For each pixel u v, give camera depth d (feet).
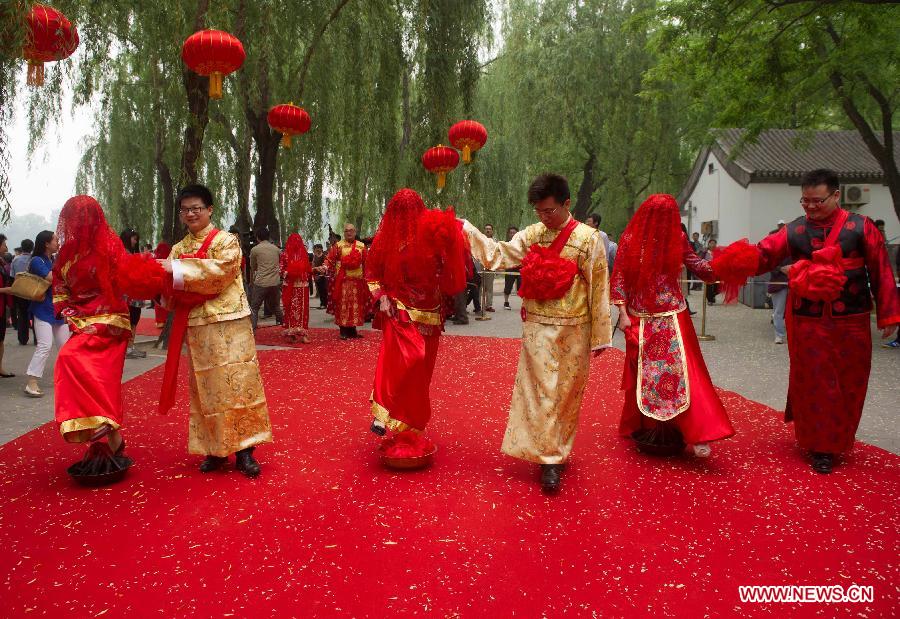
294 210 50.67
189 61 21.21
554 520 11.34
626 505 12.01
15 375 24.86
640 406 14.46
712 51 37.76
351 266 33.30
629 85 71.77
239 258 13.44
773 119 41.88
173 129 34.55
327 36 40.06
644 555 10.07
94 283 12.97
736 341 32.60
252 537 10.61
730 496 12.46
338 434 16.46
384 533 10.77
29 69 16.66
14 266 32.01
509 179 72.13
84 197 12.96
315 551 10.12
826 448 13.73
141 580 9.24
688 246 15.08
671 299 14.56
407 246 13.57
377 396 13.84
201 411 13.47
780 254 14.75
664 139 77.20
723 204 76.48
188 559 9.86
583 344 13.03
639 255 14.62
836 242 14.02
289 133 29.32
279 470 13.79
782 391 21.63
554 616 8.39
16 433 16.81
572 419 13.20
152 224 62.13
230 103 48.03
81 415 12.32
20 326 32.86
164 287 12.69
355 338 34.37
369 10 37.83
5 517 11.38
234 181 56.49
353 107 41.60
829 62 38.04
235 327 13.37
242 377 13.37
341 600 8.73
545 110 70.59
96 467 13.09
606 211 85.40
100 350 12.89
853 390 13.85
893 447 15.71
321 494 12.46
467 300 40.98
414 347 13.55
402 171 51.96
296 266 31.45
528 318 13.16
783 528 11.05
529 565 9.72
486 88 72.90
